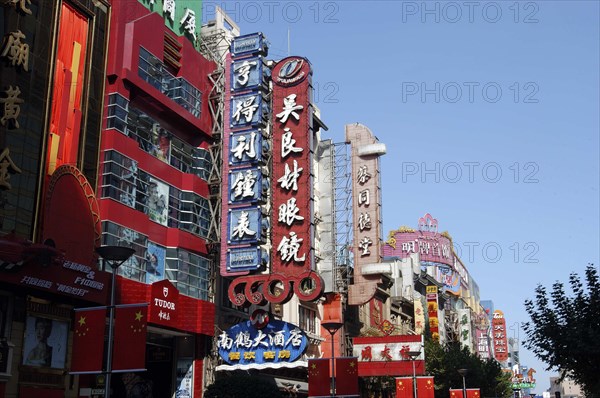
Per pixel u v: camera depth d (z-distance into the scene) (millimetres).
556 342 27750
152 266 40531
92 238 34875
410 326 89938
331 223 58250
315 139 61438
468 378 77375
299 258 42812
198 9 50625
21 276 29391
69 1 36500
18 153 31625
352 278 59844
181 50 46281
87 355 23062
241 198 43438
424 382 59000
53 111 34438
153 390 43938
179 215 44344
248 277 42938
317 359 39656
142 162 40781
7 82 31344
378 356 60250
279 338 42000
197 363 42875
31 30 33281
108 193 37312
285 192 44562
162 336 43625
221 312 45938
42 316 32156
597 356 27109
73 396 33625
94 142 37375
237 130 44875
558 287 28922
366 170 59969
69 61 36156
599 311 27641
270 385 41031
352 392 38562
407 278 93312
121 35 40312
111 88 39156
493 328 167500
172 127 44969
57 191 33094
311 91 46375
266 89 45812
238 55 46188
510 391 104875
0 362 29062
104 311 23406
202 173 46812
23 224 31344
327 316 56688
